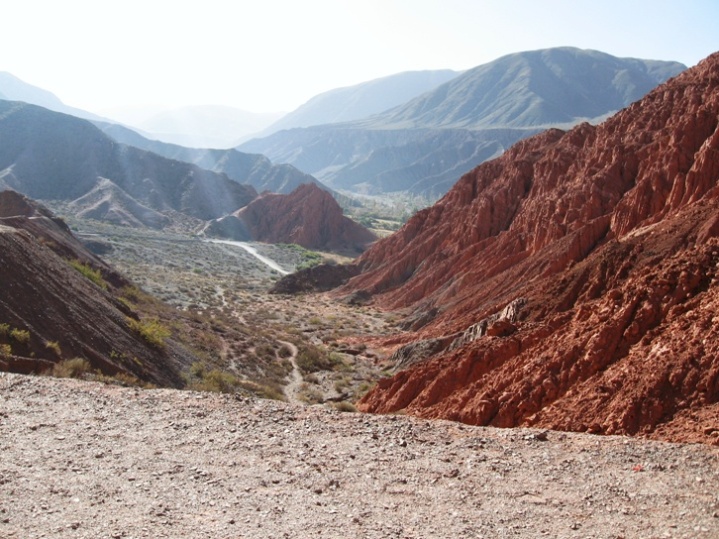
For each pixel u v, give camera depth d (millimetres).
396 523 8422
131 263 87375
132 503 8766
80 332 22406
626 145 59062
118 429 11656
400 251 84875
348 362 42000
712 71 61188
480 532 8180
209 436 11516
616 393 14828
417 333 48344
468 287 57625
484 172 83750
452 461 10648
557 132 81188
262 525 8273
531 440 11602
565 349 18812
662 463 10305
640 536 8031
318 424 12422
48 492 8938
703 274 18578
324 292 82625
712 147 44844
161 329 30562
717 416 12250
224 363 33719
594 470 10156
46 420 11859
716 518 8414
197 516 8477
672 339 15320
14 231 27266
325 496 9242
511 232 62531
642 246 33219
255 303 69875
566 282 34156
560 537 8039
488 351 23219
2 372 14680
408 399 24172
